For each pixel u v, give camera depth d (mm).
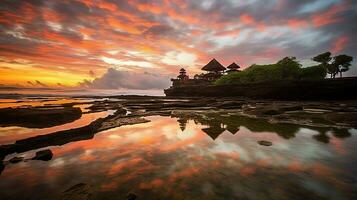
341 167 5531
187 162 6109
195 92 58625
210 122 13953
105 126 12547
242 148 7496
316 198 3947
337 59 52625
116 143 8523
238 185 4543
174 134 10195
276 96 37250
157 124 13414
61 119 16188
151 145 8133
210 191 4297
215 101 32750
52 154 7105
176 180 4863
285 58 45469
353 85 30500
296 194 4113
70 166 5941
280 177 4930
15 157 6590
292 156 6504
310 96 34000
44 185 4762
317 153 6777
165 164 5957
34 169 5750
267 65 47250
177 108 25953
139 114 19359
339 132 10016
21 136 10406
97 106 30641
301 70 42406
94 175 5262
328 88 32312
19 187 4676
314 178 4840
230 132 10422
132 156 6766
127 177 5098
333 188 4344
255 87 40562
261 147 7590
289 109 19156
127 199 3973
